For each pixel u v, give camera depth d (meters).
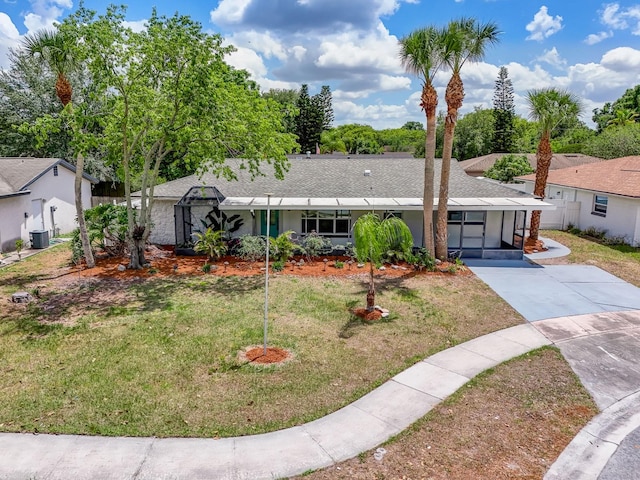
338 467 6.40
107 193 38.06
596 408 8.12
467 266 18.73
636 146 40.41
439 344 10.89
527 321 12.53
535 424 7.57
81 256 18.78
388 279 16.66
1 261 18.55
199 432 7.21
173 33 14.77
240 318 12.45
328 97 84.56
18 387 8.60
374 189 22.16
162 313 12.81
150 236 22.56
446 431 7.30
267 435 7.16
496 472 6.32
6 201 20.73
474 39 16.48
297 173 24.16
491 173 39.78
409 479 6.14
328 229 21.27
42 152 33.88
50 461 6.46
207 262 19.06
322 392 8.52
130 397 8.25
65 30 14.34
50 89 34.00
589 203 25.98
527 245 22.52
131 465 6.39
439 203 18.58
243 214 21.59
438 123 66.81
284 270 17.84
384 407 8.02
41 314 12.64
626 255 20.77
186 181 23.22
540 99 22.08
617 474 6.40
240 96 18.03
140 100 15.70
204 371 9.31
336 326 11.95
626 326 12.19
